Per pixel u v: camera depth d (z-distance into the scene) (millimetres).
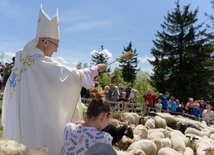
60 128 2539
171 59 39625
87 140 2264
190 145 9852
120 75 54781
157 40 42094
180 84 38125
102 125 2398
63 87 2496
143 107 15828
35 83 2531
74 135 2309
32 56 2621
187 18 41250
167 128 13188
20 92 2580
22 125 2527
